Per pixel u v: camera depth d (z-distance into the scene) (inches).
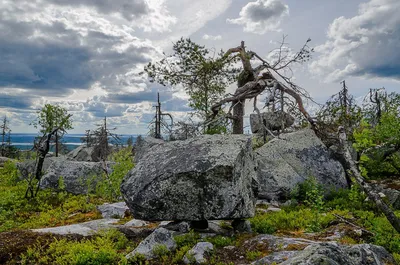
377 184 752.3
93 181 847.7
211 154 419.8
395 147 776.3
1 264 352.5
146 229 449.4
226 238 390.3
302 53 912.3
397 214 493.4
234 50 967.0
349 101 1021.2
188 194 404.2
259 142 1038.4
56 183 845.8
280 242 364.2
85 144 1683.1
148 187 412.5
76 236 426.9
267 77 913.5
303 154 765.3
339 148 781.9
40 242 400.8
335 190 722.8
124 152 849.5
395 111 764.6
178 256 345.1
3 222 588.1
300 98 845.8
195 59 918.4
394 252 360.8
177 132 950.4
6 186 963.3
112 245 391.9
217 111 926.4
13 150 2689.5
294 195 685.9
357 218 509.7
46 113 877.8
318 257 221.3
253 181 460.4
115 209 602.9
